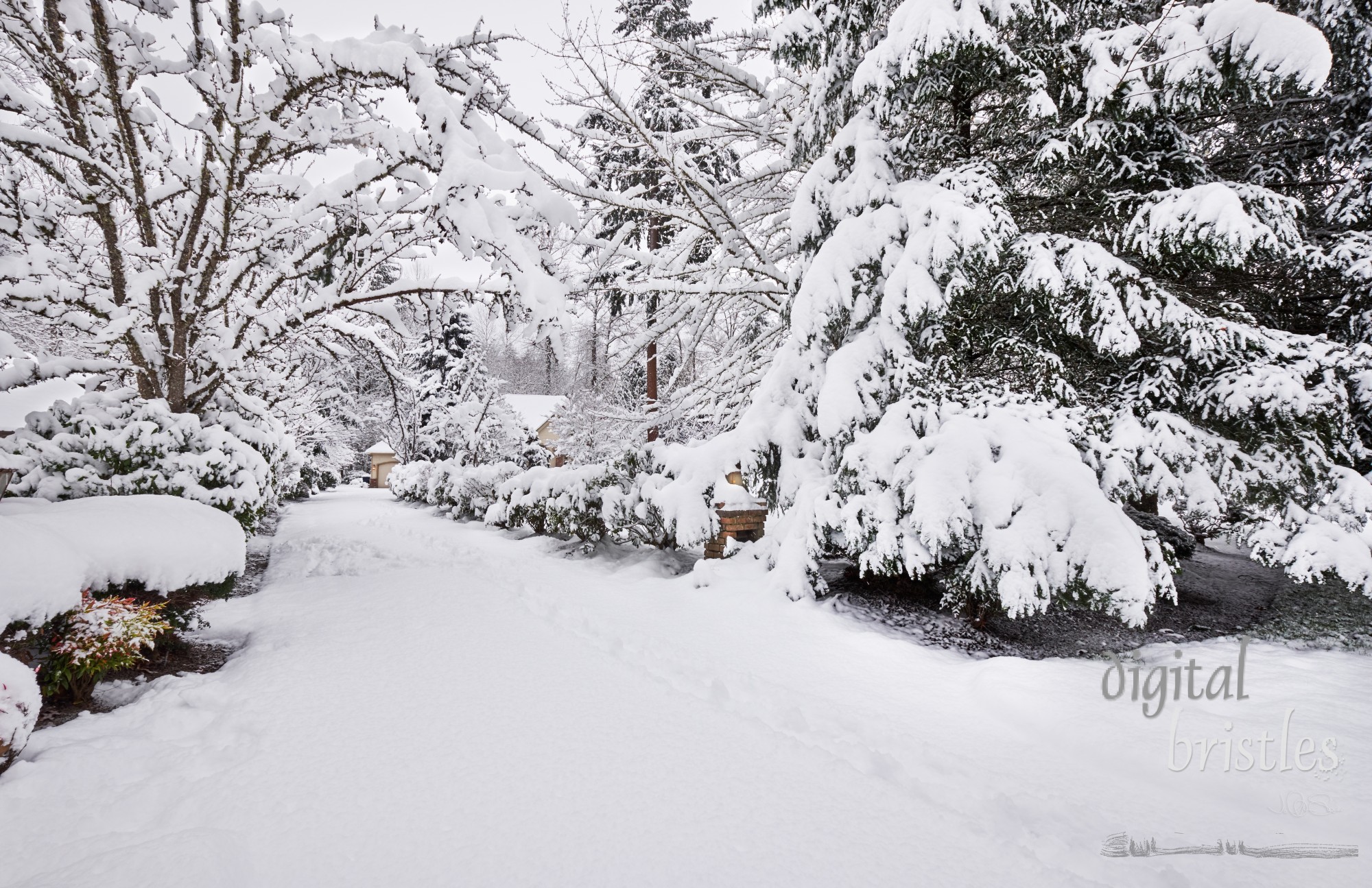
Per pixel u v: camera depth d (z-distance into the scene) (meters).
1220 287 8.20
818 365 7.70
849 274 6.82
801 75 9.22
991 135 8.14
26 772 2.78
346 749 3.15
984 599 5.16
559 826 2.50
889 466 5.77
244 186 5.94
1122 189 7.34
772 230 10.29
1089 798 2.87
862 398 6.62
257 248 6.34
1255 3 6.07
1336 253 7.47
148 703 3.71
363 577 7.94
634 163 11.31
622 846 2.37
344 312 9.27
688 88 10.10
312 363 12.30
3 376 5.98
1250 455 6.11
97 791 2.70
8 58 6.26
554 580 7.83
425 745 3.21
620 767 3.02
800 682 4.40
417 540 11.70
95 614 3.82
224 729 3.36
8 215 5.35
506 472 15.64
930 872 2.26
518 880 2.16
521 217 4.68
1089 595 4.56
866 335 6.94
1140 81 6.62
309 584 7.47
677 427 15.30
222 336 7.49
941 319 6.45
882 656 4.92
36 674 3.55
